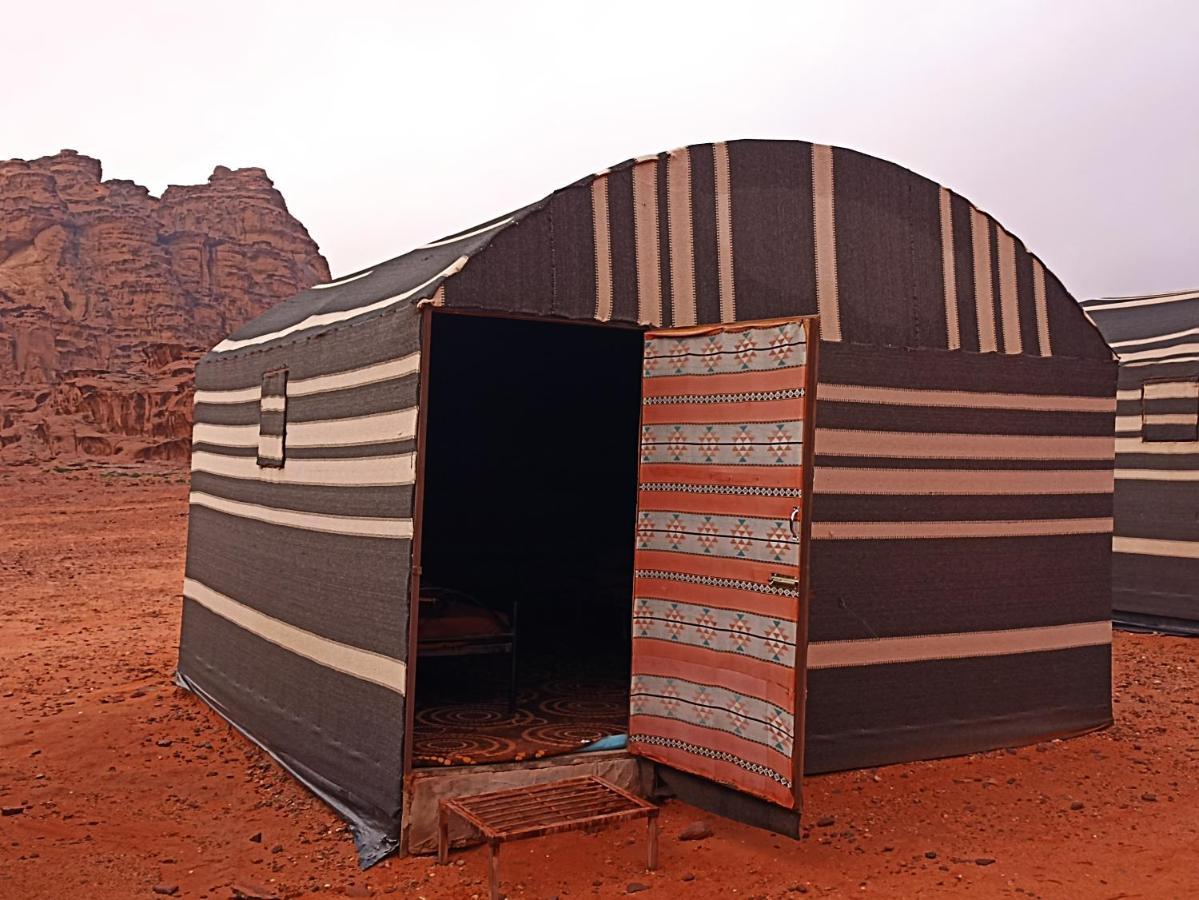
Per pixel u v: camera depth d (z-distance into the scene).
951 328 7.40
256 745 7.51
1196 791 6.67
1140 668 10.37
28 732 8.02
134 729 8.09
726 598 5.77
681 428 6.06
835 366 6.95
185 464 50.31
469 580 11.03
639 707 6.21
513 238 5.88
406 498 5.64
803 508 5.36
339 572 6.34
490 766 5.82
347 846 5.73
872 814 6.21
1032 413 7.72
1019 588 7.66
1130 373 12.44
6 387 62.28
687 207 6.45
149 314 85.62
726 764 5.74
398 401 5.78
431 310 5.65
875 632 7.09
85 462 48.25
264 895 5.06
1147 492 12.28
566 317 6.01
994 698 7.56
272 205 102.62
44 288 83.44
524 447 11.53
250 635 7.77
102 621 13.38
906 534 7.20
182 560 20.17
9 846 5.75
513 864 5.41
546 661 8.77
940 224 7.39
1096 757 7.38
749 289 6.63
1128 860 5.51
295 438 7.11
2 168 87.75
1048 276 7.83
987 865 5.43
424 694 7.56
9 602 14.89
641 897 5.01
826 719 6.93
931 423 7.30
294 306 8.82
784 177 6.79
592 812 5.32
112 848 5.75
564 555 11.66
